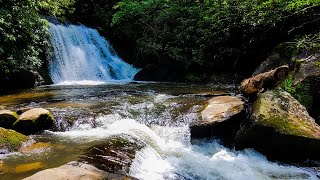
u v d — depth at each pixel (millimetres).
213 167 5172
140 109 7586
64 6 17094
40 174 3816
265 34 12039
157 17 15359
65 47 14789
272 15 10625
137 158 4996
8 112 6102
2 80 10820
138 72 15328
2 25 10133
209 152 5918
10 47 10648
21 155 4922
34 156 4875
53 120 6434
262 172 5004
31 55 11508
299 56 8617
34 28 11711
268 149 5539
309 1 8320
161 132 6562
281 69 6520
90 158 4758
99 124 6676
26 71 11469
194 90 10773
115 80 15156
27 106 7801
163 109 7539
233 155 5758
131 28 17844
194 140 6211
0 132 5312
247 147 5793
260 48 12680
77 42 15797
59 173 3871
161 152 5734
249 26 12125
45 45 12648
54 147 5281
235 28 12680
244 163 5363
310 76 7219
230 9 12461
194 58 13719
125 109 7551
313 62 7617
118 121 6906
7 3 10664
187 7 14758
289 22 11062
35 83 12055
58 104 8086
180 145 6195
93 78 15336
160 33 15609
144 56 16516
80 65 15141
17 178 4078
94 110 7375
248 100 7156
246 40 12703
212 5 14078
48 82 12875
